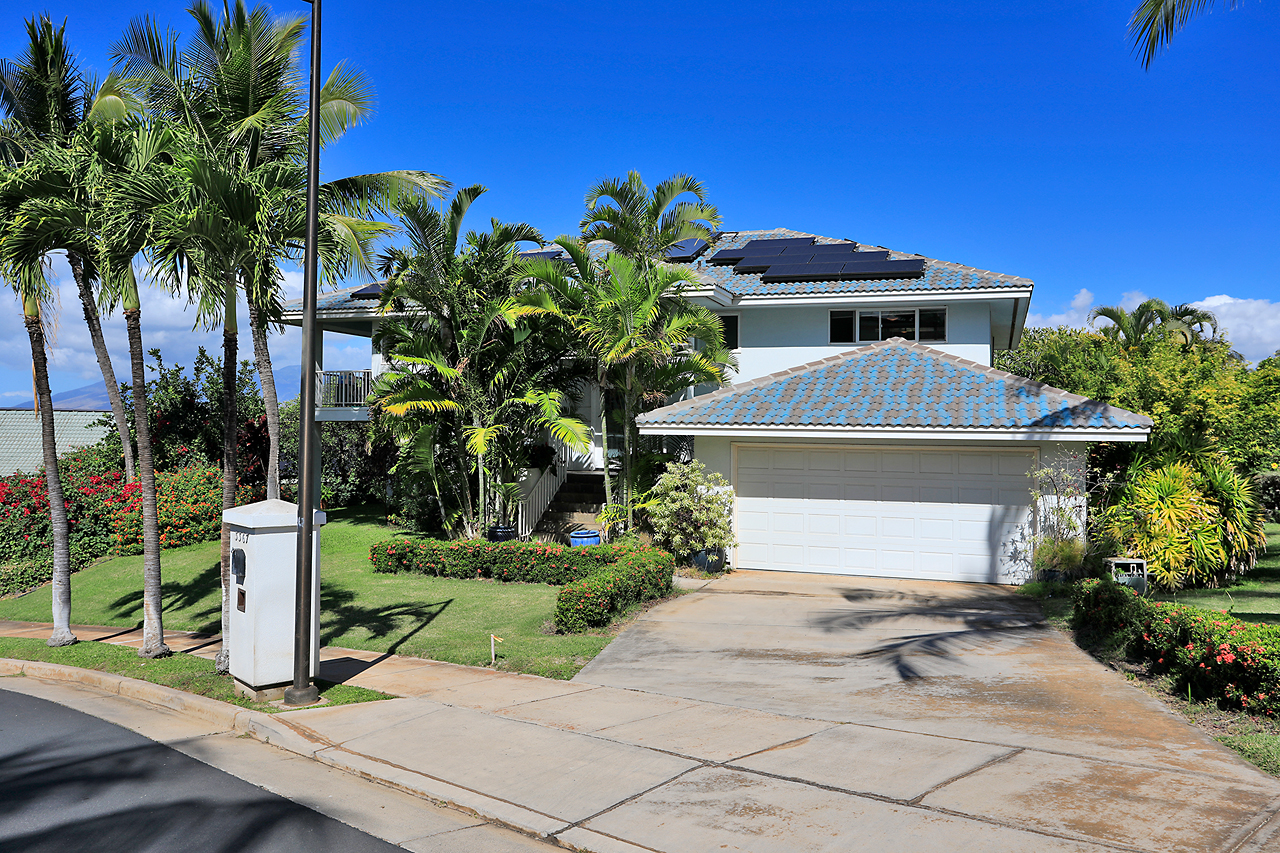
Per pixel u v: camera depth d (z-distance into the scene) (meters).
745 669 9.93
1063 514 14.56
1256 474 17.08
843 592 14.76
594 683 9.53
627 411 17.83
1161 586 14.38
